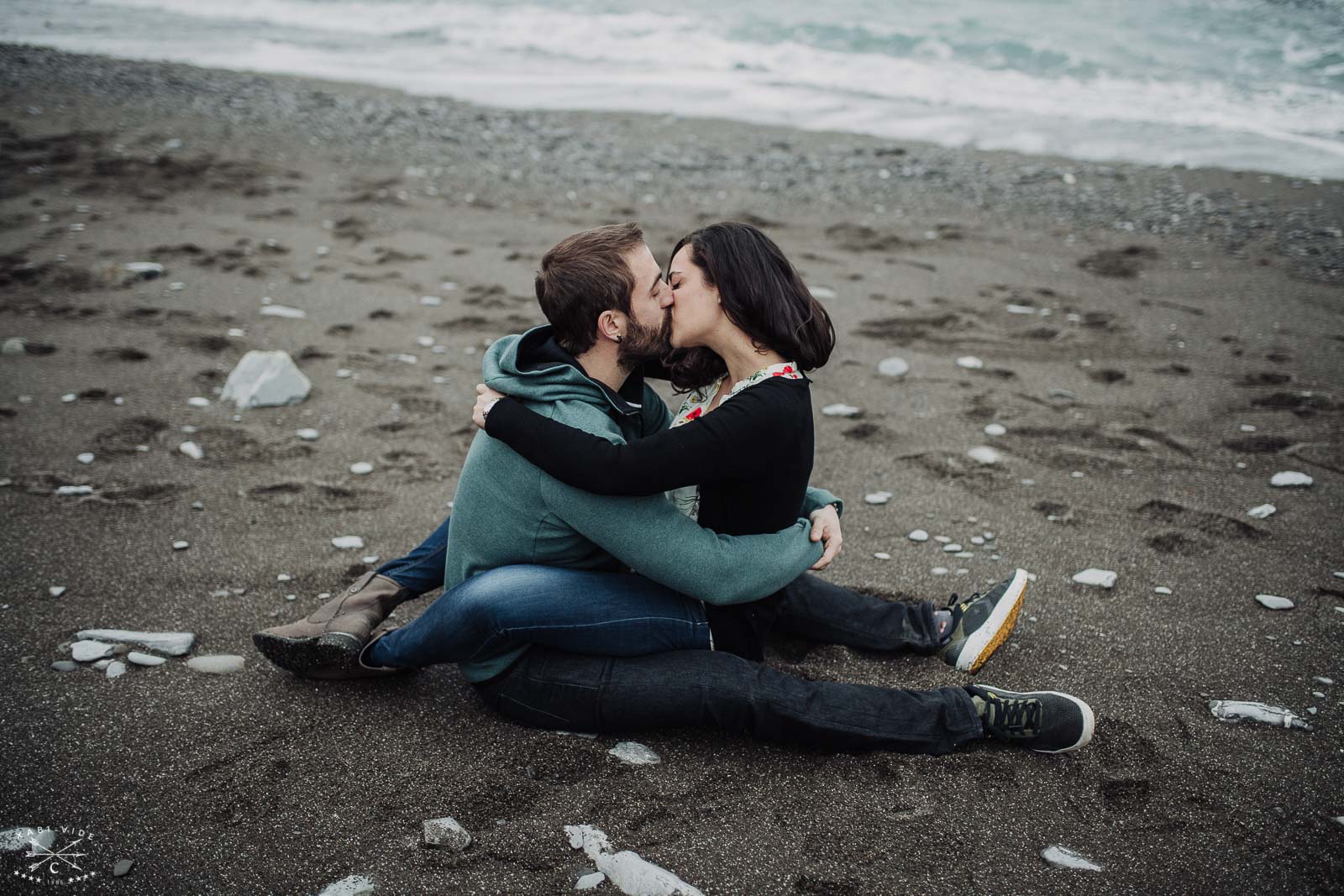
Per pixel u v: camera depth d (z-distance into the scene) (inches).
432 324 208.8
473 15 651.5
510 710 91.0
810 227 287.9
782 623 105.7
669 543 83.0
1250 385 183.5
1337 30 593.9
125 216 268.1
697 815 81.4
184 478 143.2
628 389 92.3
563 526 86.2
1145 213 302.2
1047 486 146.1
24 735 89.7
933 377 187.9
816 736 87.0
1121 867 76.5
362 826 79.7
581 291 83.5
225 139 346.6
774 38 591.8
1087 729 87.2
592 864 76.2
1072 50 557.6
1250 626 110.6
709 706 86.1
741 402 82.8
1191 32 601.9
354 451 154.3
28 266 225.1
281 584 117.2
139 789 83.5
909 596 116.1
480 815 81.0
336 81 452.8
